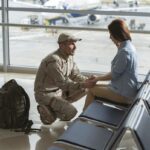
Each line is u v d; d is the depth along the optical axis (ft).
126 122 7.26
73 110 11.96
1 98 12.23
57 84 11.66
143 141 7.19
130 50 10.46
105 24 18.37
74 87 11.46
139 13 17.80
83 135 8.93
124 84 10.59
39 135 11.92
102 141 8.70
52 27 18.99
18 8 19.15
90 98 11.44
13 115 12.17
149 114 8.05
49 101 12.00
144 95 8.48
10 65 19.86
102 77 11.14
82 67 19.08
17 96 12.21
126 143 10.44
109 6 18.19
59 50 11.93
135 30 17.93
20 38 19.67
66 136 8.84
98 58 19.06
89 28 18.53
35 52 20.01
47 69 11.77
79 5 18.49
